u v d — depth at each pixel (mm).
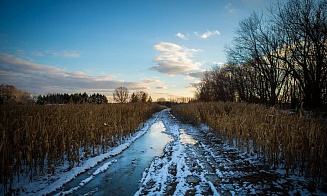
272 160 7473
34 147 6473
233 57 28469
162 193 5340
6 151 5664
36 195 5219
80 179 6395
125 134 12766
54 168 6641
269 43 23625
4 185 5164
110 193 5453
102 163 8031
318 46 16359
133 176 6664
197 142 11828
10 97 12766
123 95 87375
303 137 7027
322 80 16516
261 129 8672
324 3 16531
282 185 5793
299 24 17750
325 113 13844
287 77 23422
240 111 15344
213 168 7305
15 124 7820
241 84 36312
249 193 5320
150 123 21906
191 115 21078
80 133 9055
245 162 7984
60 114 10227
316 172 5832
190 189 5559
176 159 8398
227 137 11711
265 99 28109
